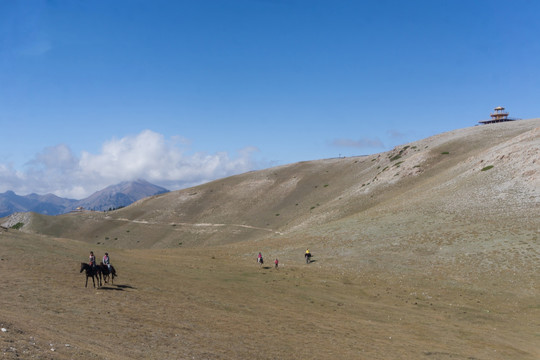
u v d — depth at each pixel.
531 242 43.72
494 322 29.89
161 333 19.06
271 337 21.02
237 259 55.59
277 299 32.41
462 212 56.78
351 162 173.12
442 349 22.17
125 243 142.12
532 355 22.83
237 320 23.98
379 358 19.27
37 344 13.19
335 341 21.61
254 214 145.88
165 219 159.25
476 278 39.81
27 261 35.00
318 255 53.56
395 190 95.50
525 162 64.38
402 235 54.06
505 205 55.03
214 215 154.62
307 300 33.00
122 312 22.28
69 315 20.11
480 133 124.25
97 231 155.12
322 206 118.25
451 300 35.38
